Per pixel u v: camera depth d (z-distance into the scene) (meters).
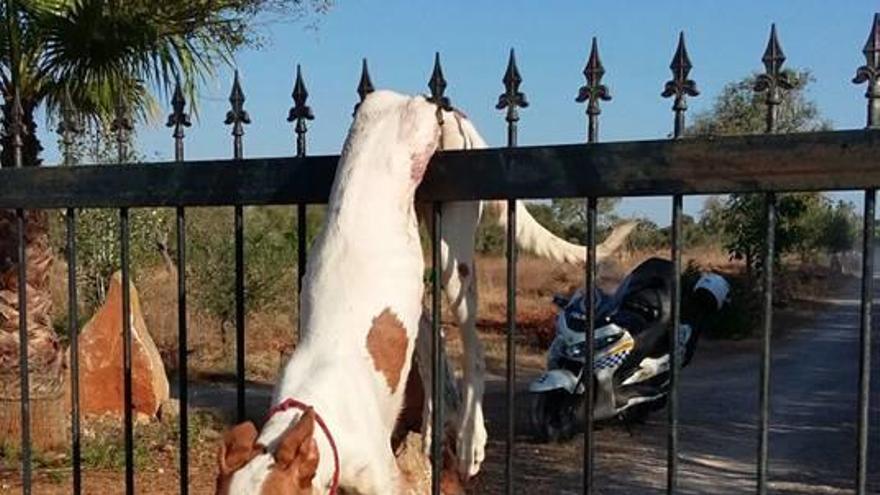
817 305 24.48
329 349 3.71
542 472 7.52
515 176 3.27
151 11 7.29
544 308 19.72
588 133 3.12
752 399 10.88
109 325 9.14
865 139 2.74
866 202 2.76
